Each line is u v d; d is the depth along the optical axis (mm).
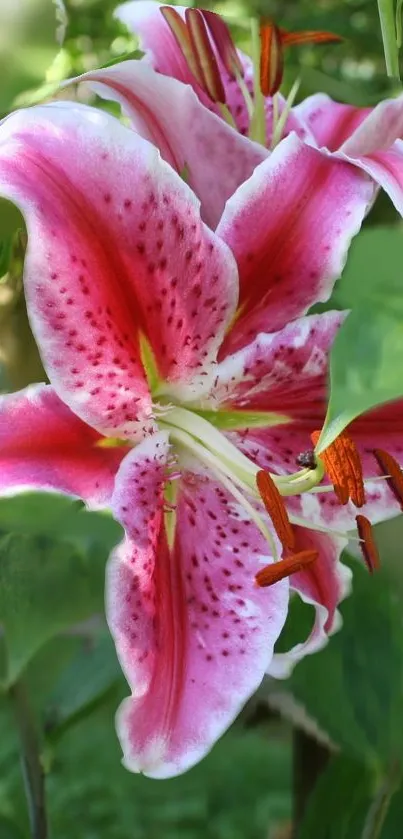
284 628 725
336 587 706
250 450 714
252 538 701
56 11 639
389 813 712
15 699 727
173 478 691
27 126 624
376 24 708
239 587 690
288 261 670
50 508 646
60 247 624
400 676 709
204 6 712
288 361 691
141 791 2338
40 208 617
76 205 627
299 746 750
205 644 676
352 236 665
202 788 2406
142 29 717
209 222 688
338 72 729
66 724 742
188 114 676
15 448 650
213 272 661
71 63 715
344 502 682
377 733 708
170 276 653
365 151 668
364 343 545
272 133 733
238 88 735
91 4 713
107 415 665
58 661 722
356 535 723
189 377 689
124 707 643
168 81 670
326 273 669
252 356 689
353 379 543
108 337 650
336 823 716
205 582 688
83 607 652
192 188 687
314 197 665
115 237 637
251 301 678
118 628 646
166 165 635
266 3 710
